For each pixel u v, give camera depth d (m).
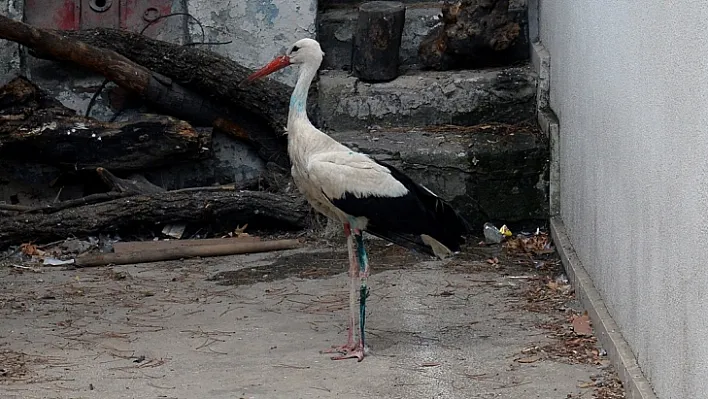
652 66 8.30
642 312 8.43
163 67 10.90
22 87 10.68
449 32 11.05
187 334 9.25
